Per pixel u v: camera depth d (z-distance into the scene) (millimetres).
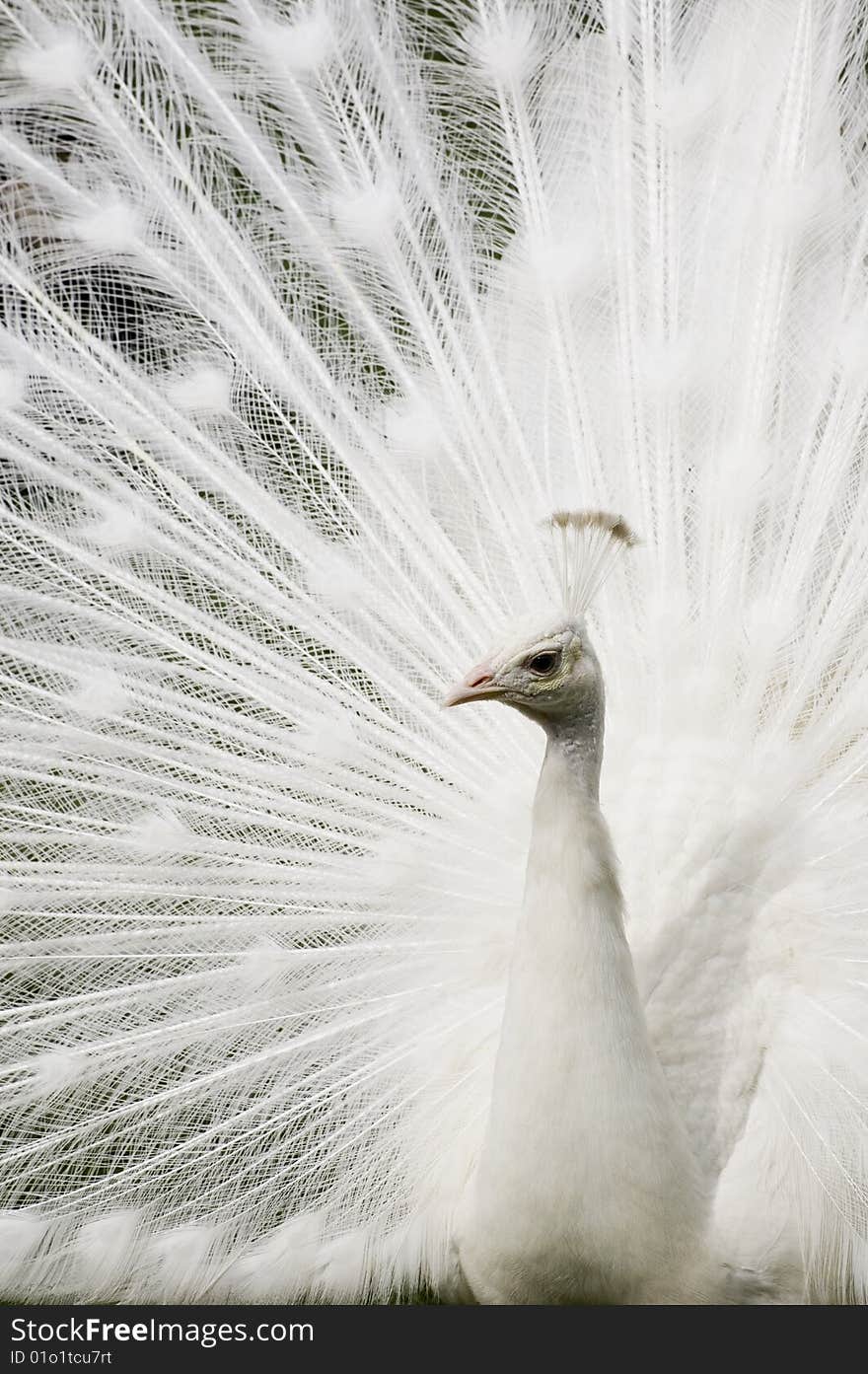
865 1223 4441
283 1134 4867
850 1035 4664
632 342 5711
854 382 5496
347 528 5574
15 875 5082
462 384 5750
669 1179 4105
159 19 5840
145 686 5305
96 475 5504
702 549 5469
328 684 5387
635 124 5906
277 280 5805
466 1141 4625
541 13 6023
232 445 5621
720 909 4836
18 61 5719
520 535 5582
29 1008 4938
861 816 5117
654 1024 4602
